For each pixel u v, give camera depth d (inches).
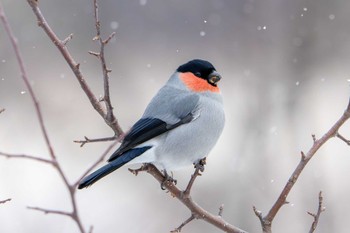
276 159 499.2
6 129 587.5
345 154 539.2
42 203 454.9
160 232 423.5
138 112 639.8
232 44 693.3
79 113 626.8
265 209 430.0
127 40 749.9
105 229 426.6
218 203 440.5
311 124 579.2
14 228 401.1
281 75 622.8
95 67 722.2
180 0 757.3
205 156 263.7
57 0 742.5
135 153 246.1
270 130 540.1
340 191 468.1
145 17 752.3
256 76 624.1
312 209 433.1
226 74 669.3
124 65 730.2
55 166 122.9
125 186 484.1
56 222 415.8
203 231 414.9
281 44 640.4
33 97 122.7
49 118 614.9
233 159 490.0
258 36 660.1
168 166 255.1
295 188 454.6
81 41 733.9
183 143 254.2
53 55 709.3
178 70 274.5
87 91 215.6
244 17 686.5
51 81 678.5
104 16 748.6
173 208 446.3
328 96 627.5
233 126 564.1
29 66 684.7
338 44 639.1
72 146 565.9
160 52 738.2
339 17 642.8
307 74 623.5
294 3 649.0
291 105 583.5
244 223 426.0
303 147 537.0
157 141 252.1
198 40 727.1
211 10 722.8
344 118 193.0
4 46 672.4
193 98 259.9
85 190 479.8
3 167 521.7
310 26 641.0
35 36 706.2
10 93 651.5
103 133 587.8
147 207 452.4
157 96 265.4
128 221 437.1
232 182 462.0
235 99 613.3
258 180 467.8
